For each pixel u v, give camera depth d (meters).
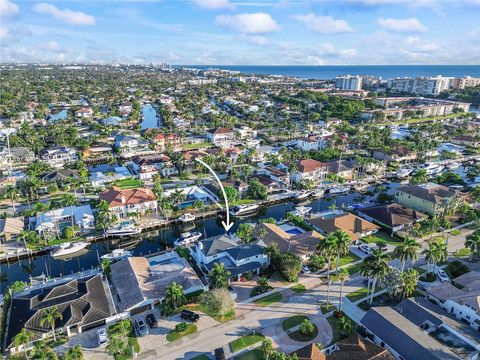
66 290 79.31
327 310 77.50
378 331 67.38
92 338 69.50
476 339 65.44
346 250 82.12
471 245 93.06
